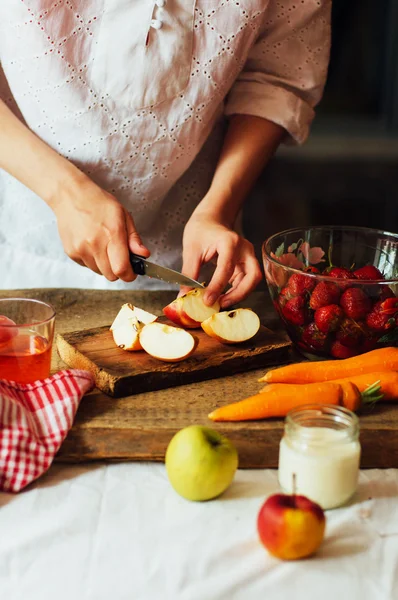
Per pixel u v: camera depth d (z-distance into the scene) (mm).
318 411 996
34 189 1273
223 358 1153
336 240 1306
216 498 983
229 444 977
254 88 1402
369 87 3043
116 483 1002
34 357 1082
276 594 873
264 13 1313
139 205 1425
